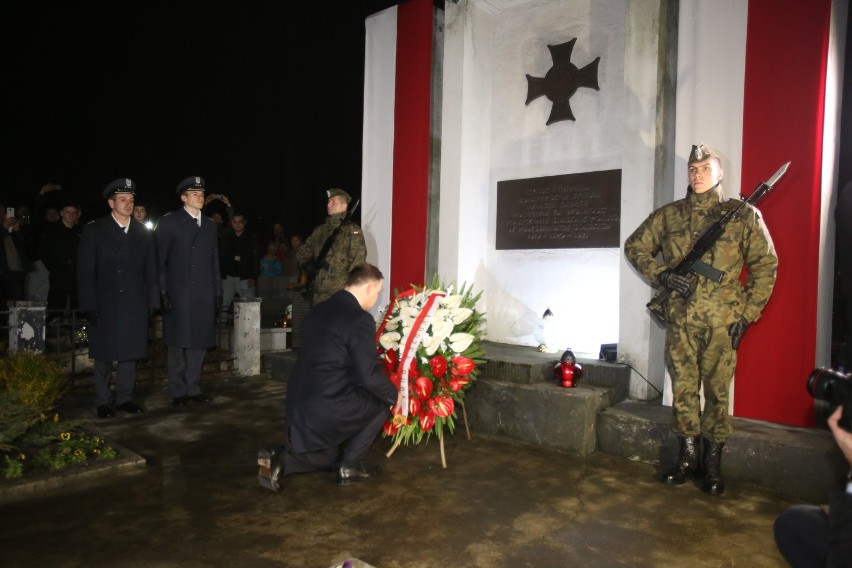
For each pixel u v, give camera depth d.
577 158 6.02
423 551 2.99
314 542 3.06
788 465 3.78
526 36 6.41
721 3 4.53
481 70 6.54
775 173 3.87
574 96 6.05
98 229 5.17
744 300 3.84
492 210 6.59
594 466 4.27
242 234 9.24
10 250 7.43
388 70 6.73
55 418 4.43
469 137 6.45
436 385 4.31
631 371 5.00
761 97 4.35
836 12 4.28
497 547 3.05
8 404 3.98
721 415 3.84
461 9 6.36
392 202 6.66
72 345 5.94
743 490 3.85
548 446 4.64
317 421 3.64
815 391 1.78
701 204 3.97
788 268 4.22
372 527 3.25
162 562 2.84
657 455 4.30
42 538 3.06
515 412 4.80
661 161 5.03
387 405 3.91
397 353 4.29
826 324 4.42
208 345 5.71
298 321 7.46
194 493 3.66
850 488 1.65
